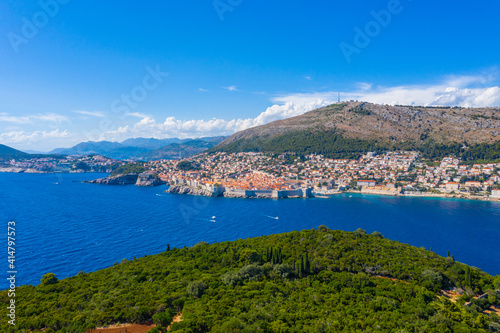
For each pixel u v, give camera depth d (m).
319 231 124.75
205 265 97.56
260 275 86.94
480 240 174.25
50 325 63.31
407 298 73.81
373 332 56.72
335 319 62.00
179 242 170.25
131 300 71.88
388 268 91.31
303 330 57.72
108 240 170.38
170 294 75.00
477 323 65.06
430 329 59.25
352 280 81.69
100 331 61.81
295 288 79.31
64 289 85.12
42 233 180.88
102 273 97.62
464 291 84.75
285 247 107.31
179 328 57.62
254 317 61.53
